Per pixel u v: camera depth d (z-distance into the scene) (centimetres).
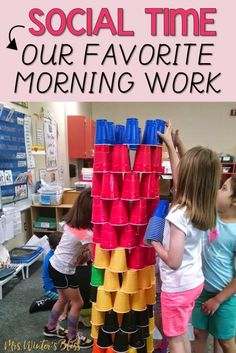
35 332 195
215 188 108
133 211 122
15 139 313
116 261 122
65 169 496
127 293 125
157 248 109
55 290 223
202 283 118
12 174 307
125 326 128
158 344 163
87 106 645
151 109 675
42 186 366
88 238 156
